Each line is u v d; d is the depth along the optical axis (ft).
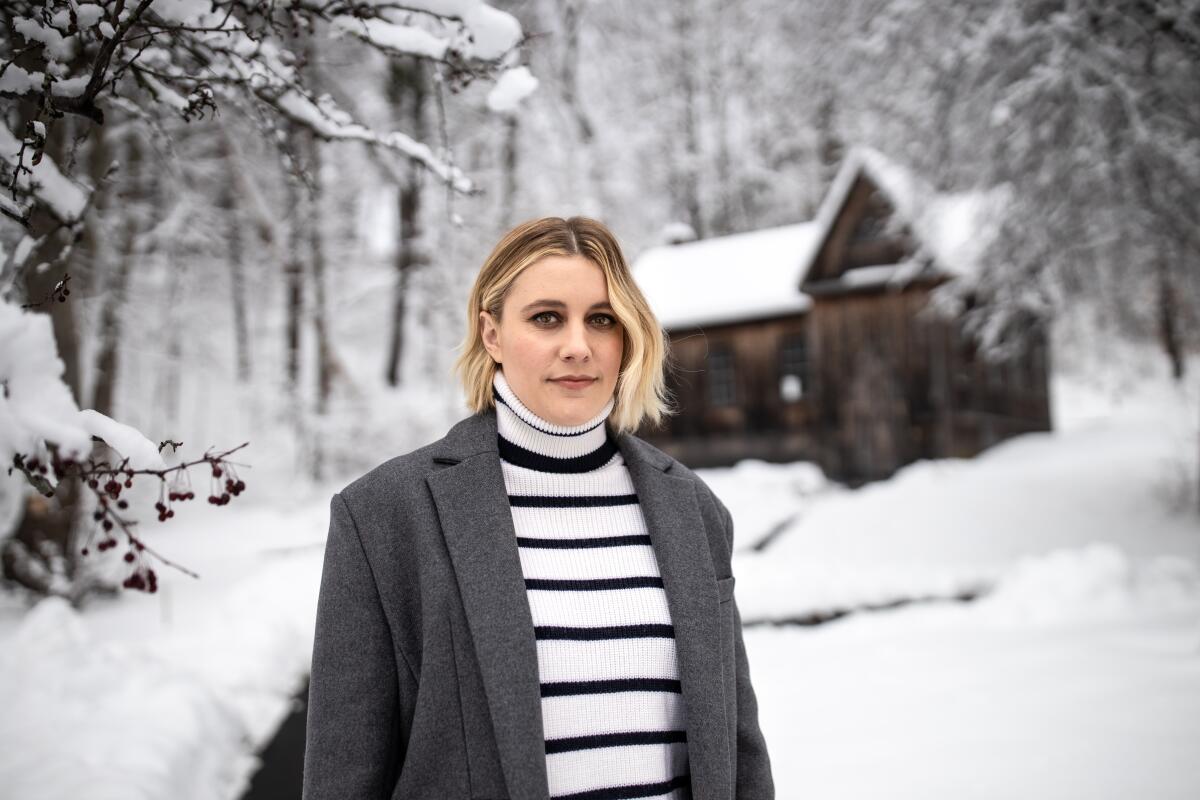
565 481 4.87
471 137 59.52
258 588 26.61
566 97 67.56
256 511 51.75
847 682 16.47
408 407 61.82
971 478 44.65
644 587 4.67
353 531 4.45
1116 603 20.45
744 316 63.62
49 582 24.68
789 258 68.13
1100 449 55.31
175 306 53.01
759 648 20.12
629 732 4.37
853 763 12.10
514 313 4.67
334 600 4.32
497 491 4.56
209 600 26.20
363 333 88.79
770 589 23.52
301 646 20.77
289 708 15.94
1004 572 23.71
